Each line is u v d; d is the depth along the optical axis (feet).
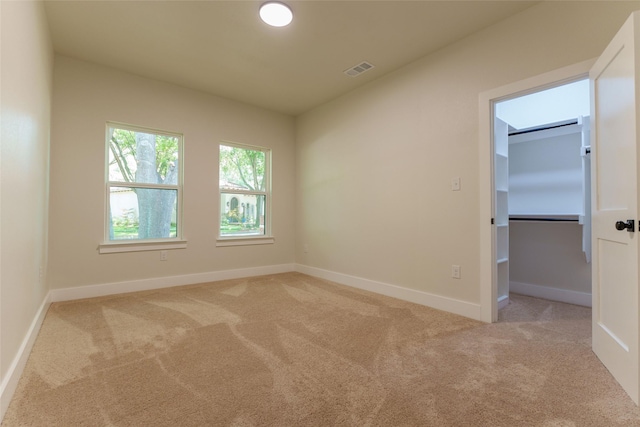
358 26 8.33
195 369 5.60
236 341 6.85
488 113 8.25
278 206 15.24
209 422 4.18
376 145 11.44
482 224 8.31
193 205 12.64
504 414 4.34
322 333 7.33
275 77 11.43
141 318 8.34
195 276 12.66
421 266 9.82
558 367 5.68
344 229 12.78
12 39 4.66
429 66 9.70
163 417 4.27
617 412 4.37
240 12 7.80
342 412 4.39
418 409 4.45
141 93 11.44
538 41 7.38
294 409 4.45
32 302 6.60
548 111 11.05
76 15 7.93
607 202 5.69
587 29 6.68
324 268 13.80
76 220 10.22
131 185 11.41
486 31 8.33
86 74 10.42
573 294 10.07
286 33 8.70
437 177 9.41
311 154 14.71
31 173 6.29
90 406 4.50
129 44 9.32
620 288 5.14
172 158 12.37
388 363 5.84
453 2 7.38
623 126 5.08
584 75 6.76
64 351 6.30
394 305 9.65
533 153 11.49
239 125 13.91
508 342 6.83
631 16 4.80
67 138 10.07
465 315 8.64
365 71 10.87
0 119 4.06
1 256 4.22
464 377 5.33
